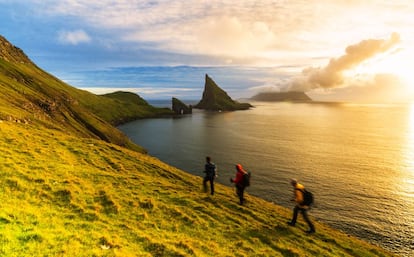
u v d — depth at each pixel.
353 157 125.00
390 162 115.56
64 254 13.84
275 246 21.59
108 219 20.55
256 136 188.12
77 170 31.08
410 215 63.91
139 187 29.41
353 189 81.38
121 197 25.17
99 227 18.69
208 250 18.64
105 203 23.30
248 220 25.80
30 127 51.59
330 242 25.19
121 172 36.16
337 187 83.00
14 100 98.00
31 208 19.23
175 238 19.52
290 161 114.56
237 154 128.25
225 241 20.77
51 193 22.88
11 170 25.33
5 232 14.71
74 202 22.03
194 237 20.48
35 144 37.59
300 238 24.05
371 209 67.25
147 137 183.25
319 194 77.19
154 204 24.70
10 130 41.00
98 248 15.43
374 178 92.31
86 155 39.59
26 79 168.62
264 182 85.62
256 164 108.75
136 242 17.61
